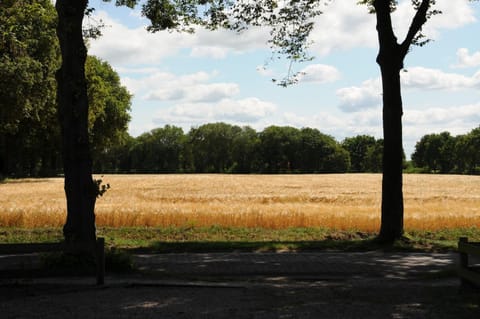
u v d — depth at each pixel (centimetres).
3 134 5681
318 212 2136
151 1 1487
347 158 14525
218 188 5181
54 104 4450
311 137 14675
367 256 1343
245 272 1116
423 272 1116
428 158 15100
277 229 1978
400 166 1584
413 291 857
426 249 1460
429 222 1969
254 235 1827
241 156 15250
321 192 4469
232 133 15412
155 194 4125
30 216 2000
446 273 1049
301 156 14525
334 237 1789
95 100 5316
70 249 1046
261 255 1356
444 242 1609
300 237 1792
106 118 6775
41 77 3612
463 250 843
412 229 1944
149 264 1208
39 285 910
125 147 15075
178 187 5353
